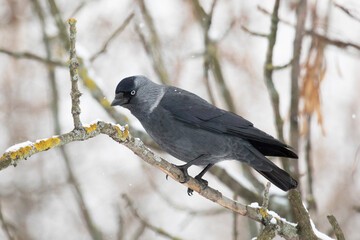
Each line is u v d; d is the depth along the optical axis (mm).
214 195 7402
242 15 13688
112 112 11219
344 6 10711
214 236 14586
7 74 15016
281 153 8672
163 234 9695
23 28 15164
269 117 14789
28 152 5176
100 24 14570
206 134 8617
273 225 7348
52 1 12266
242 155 8703
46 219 13945
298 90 9914
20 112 14906
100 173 14852
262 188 11062
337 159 13992
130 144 6430
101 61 14625
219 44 13977
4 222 9984
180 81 13977
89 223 11523
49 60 11836
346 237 12648
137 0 12688
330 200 13375
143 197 14492
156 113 8797
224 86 12078
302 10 10016
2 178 14055
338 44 10406
